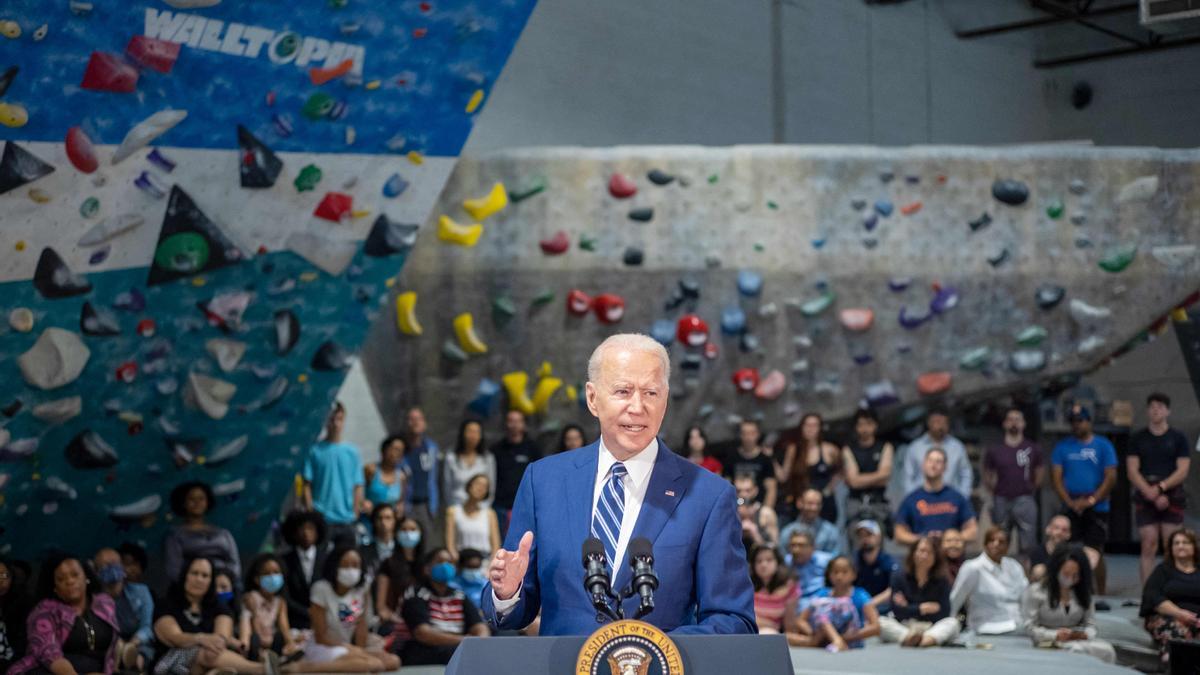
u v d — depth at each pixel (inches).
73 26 221.6
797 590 332.8
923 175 424.8
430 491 380.5
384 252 288.0
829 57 579.8
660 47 506.3
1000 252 423.8
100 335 269.0
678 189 419.2
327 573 306.7
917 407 431.8
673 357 419.5
